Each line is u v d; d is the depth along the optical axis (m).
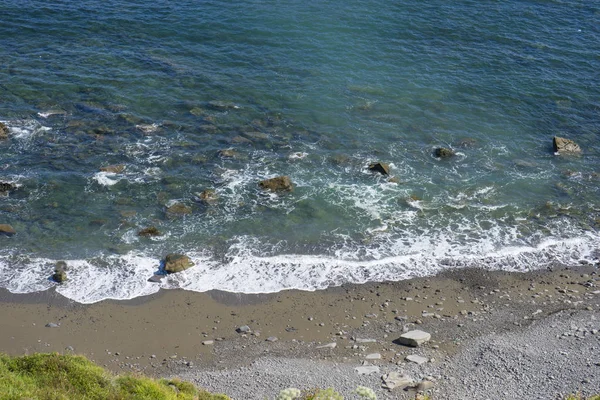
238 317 41.69
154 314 41.72
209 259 46.22
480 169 56.69
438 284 44.75
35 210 49.97
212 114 61.50
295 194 52.66
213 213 50.41
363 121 61.88
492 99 65.62
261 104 63.31
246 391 34.91
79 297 42.78
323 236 48.69
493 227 50.31
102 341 39.53
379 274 45.44
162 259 46.00
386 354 38.44
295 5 80.50
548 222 51.06
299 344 39.47
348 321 41.44
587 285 44.91
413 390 34.59
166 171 54.41
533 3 82.88
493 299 43.53
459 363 37.28
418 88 66.88
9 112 60.03
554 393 33.81
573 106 65.06
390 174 55.28
